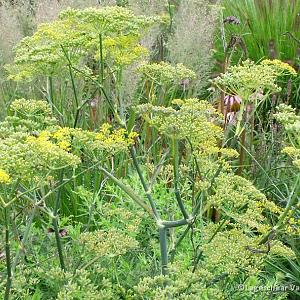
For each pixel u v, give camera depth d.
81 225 3.78
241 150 4.52
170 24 5.47
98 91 4.56
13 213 3.28
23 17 5.38
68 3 5.07
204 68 5.02
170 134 2.72
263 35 7.02
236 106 4.66
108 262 3.25
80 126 4.54
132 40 3.32
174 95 5.39
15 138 2.71
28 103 3.23
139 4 5.35
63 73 4.00
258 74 2.95
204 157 3.06
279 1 7.16
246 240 2.79
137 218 3.38
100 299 2.60
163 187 4.10
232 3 7.59
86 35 3.25
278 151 4.73
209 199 2.81
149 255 3.48
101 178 4.21
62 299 2.53
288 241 4.03
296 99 6.09
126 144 2.94
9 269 2.50
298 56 6.64
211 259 2.70
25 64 3.52
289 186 4.57
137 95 4.56
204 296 2.84
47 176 2.59
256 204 2.86
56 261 3.21
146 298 2.82
